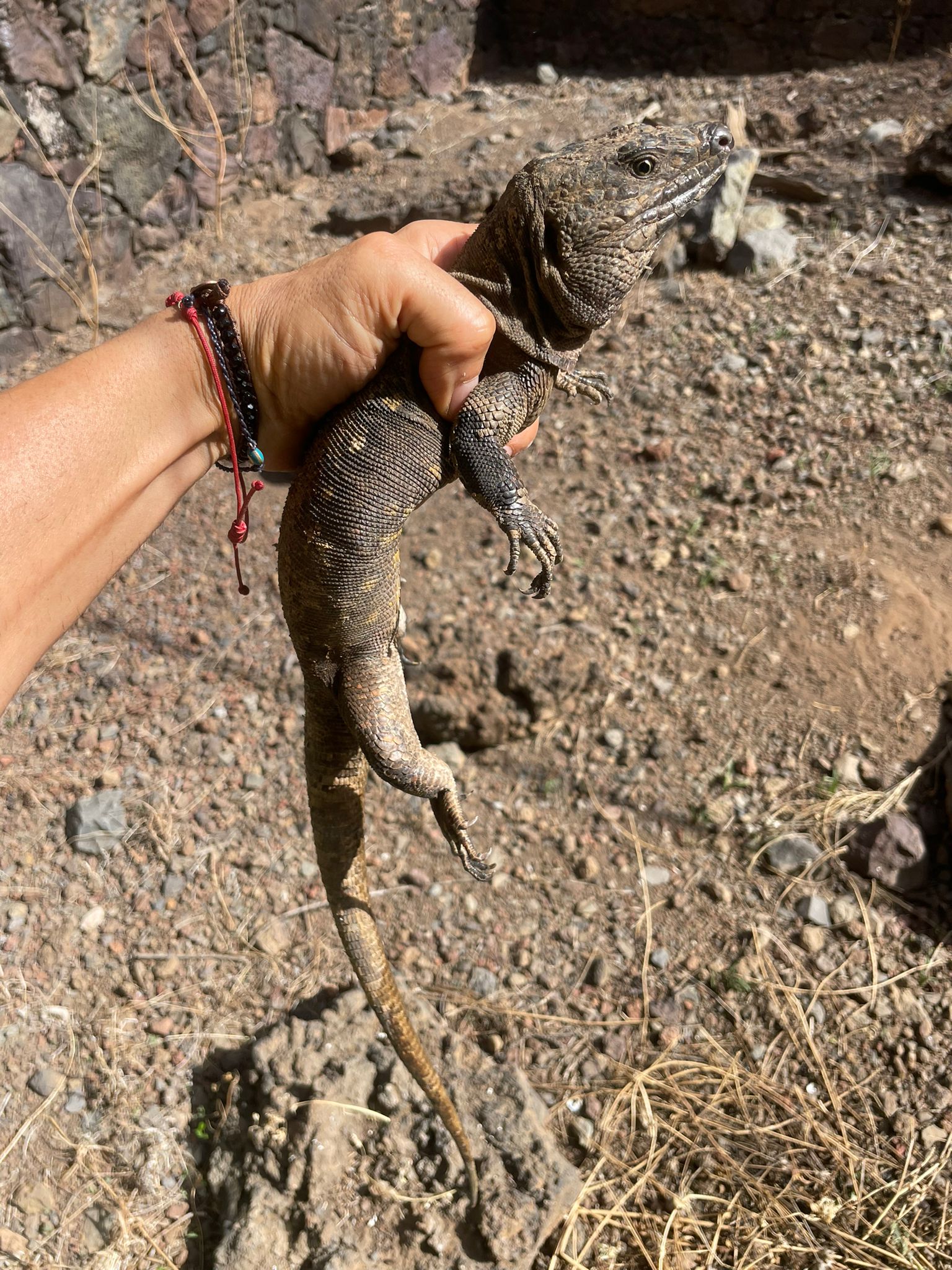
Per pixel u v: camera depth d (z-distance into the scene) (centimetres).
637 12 147
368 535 32
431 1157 49
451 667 68
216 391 32
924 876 60
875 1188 49
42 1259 49
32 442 29
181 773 69
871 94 127
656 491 85
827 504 81
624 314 104
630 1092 53
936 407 87
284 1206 48
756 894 61
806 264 105
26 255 99
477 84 151
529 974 58
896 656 70
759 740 67
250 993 58
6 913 62
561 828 65
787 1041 55
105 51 103
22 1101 55
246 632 77
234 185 123
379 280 30
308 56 126
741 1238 48
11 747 70
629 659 73
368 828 65
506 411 33
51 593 29
